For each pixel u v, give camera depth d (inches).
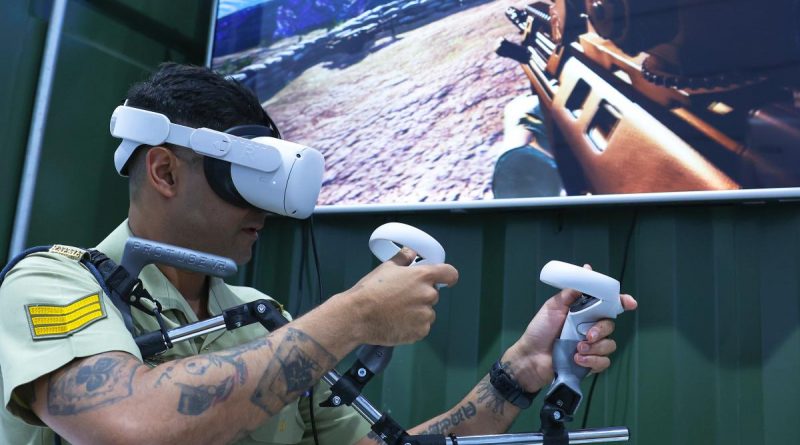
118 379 38.2
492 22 82.3
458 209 79.6
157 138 44.8
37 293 41.3
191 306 51.4
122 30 93.8
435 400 79.6
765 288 68.6
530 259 78.2
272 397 39.6
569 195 74.9
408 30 87.0
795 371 66.2
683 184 69.9
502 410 52.0
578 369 46.2
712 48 70.8
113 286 42.7
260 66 94.4
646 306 72.6
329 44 91.0
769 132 67.4
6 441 44.6
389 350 42.9
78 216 87.5
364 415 42.7
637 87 73.4
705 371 69.4
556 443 44.5
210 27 99.7
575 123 75.9
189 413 37.7
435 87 83.9
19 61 84.4
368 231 86.6
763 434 66.4
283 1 94.9
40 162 83.4
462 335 79.8
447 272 42.6
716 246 71.1
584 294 47.6
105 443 36.9
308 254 89.1
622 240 74.8
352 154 86.7
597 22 76.4
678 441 69.2
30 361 39.1
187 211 45.7
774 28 68.7
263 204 44.3
